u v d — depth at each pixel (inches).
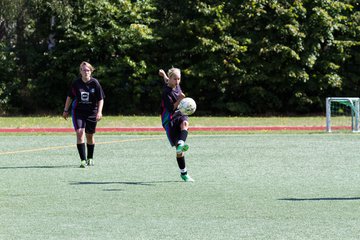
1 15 3417.8
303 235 684.7
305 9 3442.4
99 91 1261.1
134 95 3447.3
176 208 828.0
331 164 1289.4
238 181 1063.0
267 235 684.1
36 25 3560.5
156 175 1136.8
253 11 3452.3
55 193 944.3
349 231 701.9
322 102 3526.1
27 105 3523.6
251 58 3395.7
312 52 3420.3
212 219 762.2
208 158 1393.9
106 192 952.9
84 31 3447.3
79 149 1253.7
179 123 1064.8
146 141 1785.2
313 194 935.0
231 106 3398.1
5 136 1958.7
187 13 3533.5
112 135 2005.4
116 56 3496.6
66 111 1279.5
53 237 676.7
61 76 3472.0
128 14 3503.9
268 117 3179.1
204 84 3388.3
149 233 692.7
